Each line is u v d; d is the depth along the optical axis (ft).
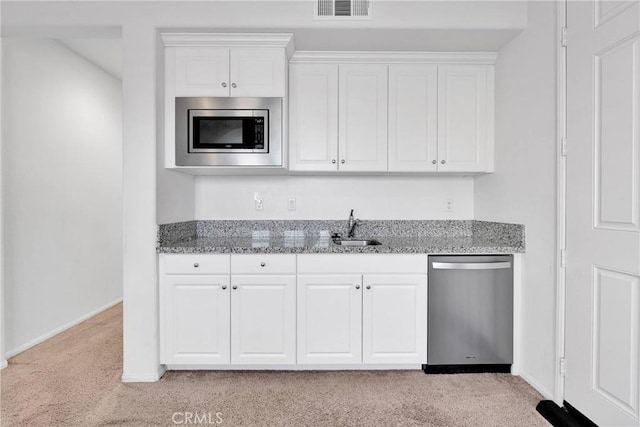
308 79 8.34
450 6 7.20
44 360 8.20
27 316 8.94
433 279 7.38
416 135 8.43
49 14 7.08
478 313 7.42
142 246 7.14
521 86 7.36
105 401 6.45
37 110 9.34
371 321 7.38
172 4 7.14
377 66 8.40
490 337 7.45
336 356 7.38
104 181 12.35
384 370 7.68
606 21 5.24
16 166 8.63
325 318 7.38
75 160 10.87
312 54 8.23
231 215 9.52
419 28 7.22
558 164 6.22
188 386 6.98
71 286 10.65
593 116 5.51
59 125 10.18
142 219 7.14
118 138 13.14
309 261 7.35
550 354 6.46
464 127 8.46
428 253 7.38
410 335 7.41
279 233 9.51
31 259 9.10
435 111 8.43
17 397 6.59
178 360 7.32
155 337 7.18
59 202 10.17
